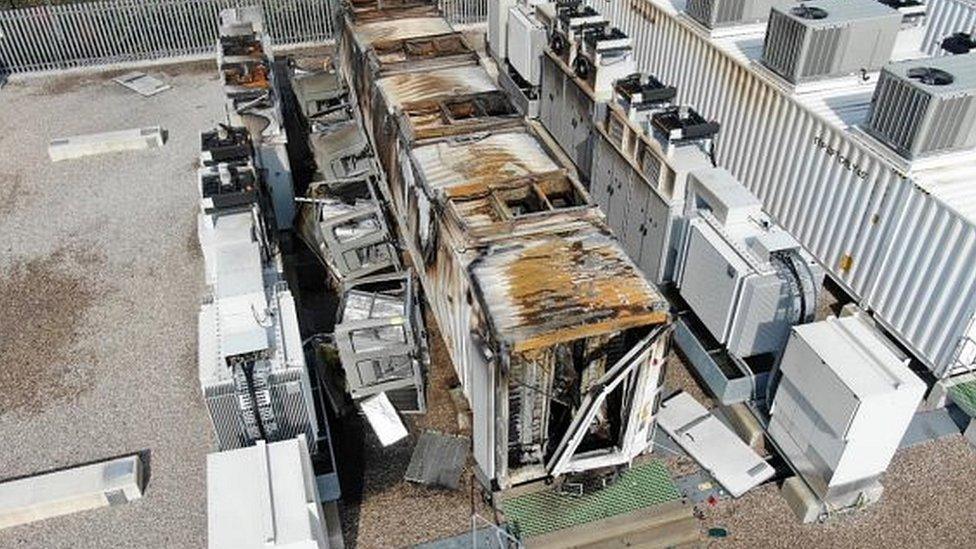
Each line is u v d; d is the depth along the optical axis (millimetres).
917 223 11594
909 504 10547
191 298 14203
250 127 14984
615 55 15328
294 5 23672
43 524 10461
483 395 9320
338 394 11844
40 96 21562
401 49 15930
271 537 8055
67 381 12570
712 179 11773
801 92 13883
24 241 15672
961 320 11102
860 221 12789
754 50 15781
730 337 11367
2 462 11258
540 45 18312
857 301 13258
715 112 16406
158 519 10500
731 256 11023
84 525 10438
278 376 9484
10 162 18359
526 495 10180
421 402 11750
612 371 9062
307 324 13539
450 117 13141
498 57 20859
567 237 10461
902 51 15062
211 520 8328
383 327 11164
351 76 18344
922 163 11672
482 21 25297
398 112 13484
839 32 13328
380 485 10875
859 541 10094
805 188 13961
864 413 9141
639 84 13500
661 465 10617
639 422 9922
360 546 10086
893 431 9539
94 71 22828
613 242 10383
